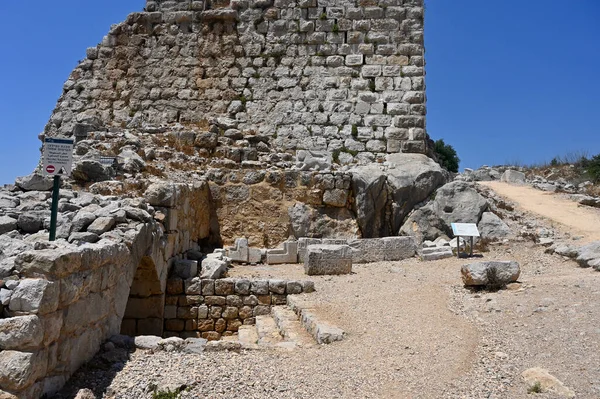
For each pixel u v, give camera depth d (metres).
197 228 16.09
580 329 7.52
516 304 9.16
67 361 6.28
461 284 11.29
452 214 17.67
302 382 6.74
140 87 22.22
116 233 8.83
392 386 6.50
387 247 15.88
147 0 22.69
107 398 6.06
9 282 5.50
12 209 9.16
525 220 18.98
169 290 12.38
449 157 46.47
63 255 5.86
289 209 17.73
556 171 38.50
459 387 6.27
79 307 6.55
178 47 22.28
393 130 20.45
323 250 14.08
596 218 19.42
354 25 21.44
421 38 21.16
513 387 6.12
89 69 22.73
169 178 16.19
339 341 8.60
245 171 17.95
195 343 8.23
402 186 18.12
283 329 9.86
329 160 19.28
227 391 6.41
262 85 21.50
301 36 21.64
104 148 17.16
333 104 20.92
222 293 12.45
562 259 13.77
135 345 7.86
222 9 22.14
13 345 5.12
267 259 15.91
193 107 21.75
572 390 5.86
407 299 10.74
